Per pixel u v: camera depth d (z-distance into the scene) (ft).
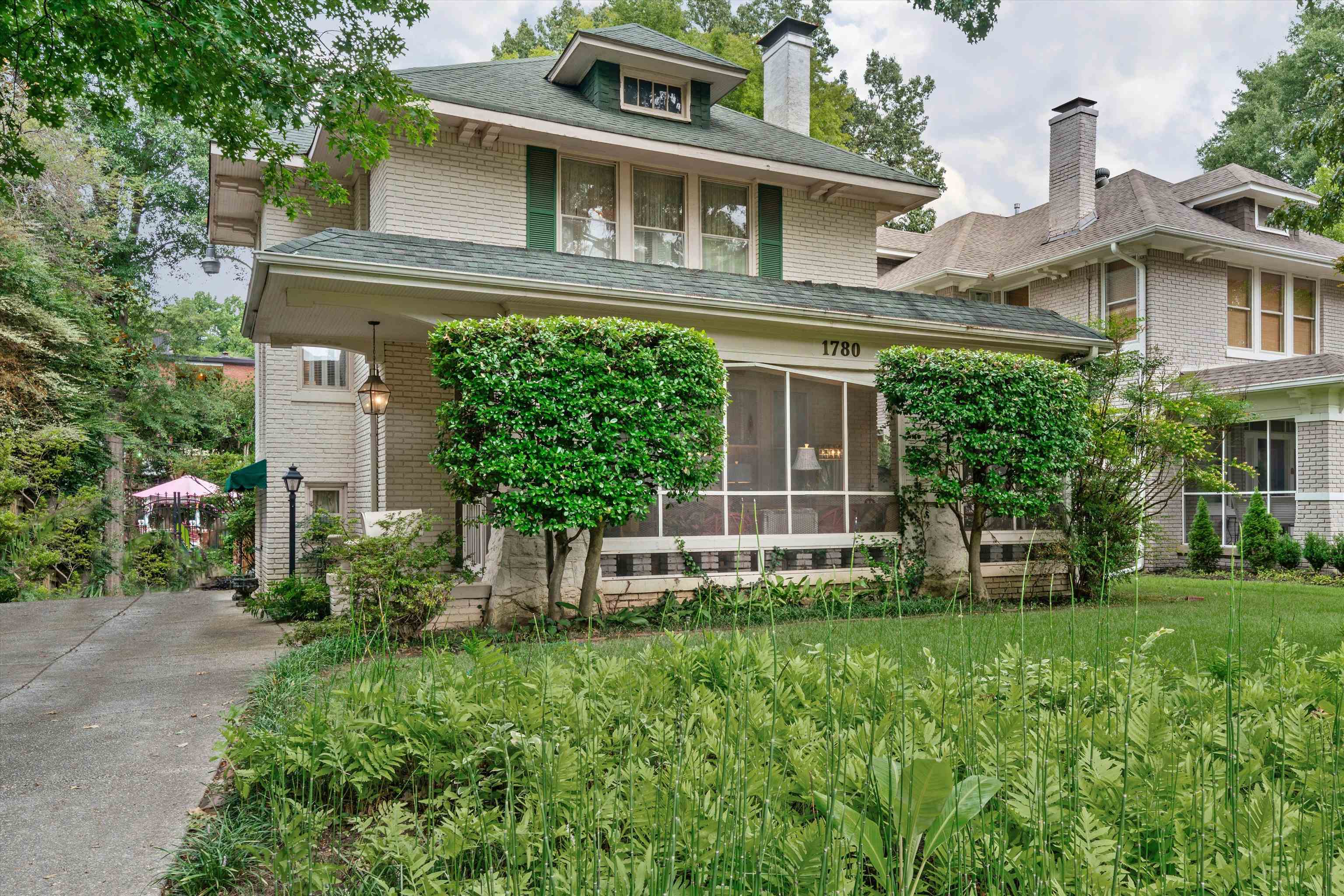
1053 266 58.75
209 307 122.83
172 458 77.36
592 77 40.93
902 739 6.80
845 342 33.83
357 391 40.91
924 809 5.21
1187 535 53.57
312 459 43.45
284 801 8.21
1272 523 48.29
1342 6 83.30
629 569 29.96
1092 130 60.70
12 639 28.27
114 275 70.64
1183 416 37.58
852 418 34.19
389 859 7.12
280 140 39.14
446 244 29.17
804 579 29.09
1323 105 87.04
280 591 32.58
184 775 12.23
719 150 38.63
